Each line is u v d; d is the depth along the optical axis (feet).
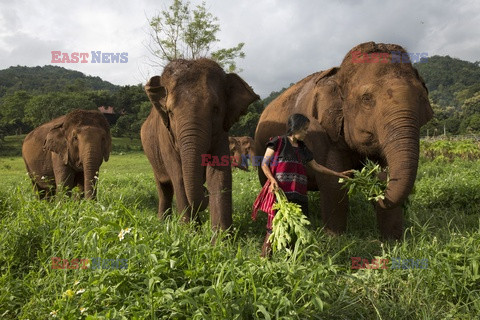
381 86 14.44
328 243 15.24
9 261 13.15
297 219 12.21
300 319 9.39
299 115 13.96
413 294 11.20
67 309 9.59
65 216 15.47
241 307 9.18
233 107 18.70
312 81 20.20
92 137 27.22
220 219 17.65
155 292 9.86
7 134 326.24
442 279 11.32
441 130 332.39
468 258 11.78
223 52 74.18
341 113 16.49
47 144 28.32
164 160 20.34
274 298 9.46
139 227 13.00
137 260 10.83
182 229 14.14
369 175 14.58
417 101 14.17
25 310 10.26
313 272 10.20
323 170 14.38
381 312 10.71
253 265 10.87
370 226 19.69
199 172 16.43
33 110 301.02
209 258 11.32
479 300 10.66
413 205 22.45
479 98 399.24
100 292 9.91
